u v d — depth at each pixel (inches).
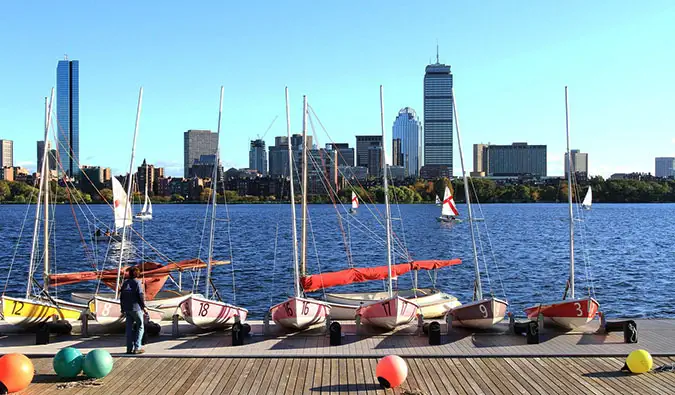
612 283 2057.1
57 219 6924.2
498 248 3420.3
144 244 3629.4
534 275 2261.3
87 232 4552.2
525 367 762.8
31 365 687.7
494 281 2118.6
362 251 3255.4
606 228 5172.2
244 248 3331.7
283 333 958.4
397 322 949.2
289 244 3577.8
